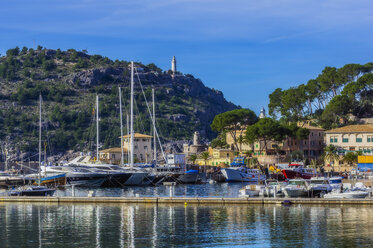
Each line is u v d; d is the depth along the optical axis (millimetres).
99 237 63219
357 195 90750
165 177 148625
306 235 63562
